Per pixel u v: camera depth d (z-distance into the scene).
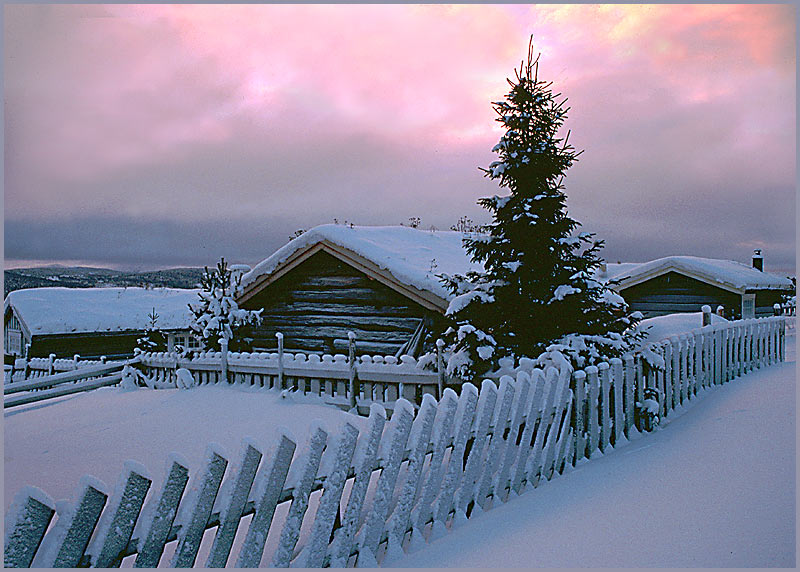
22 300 24.48
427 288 8.62
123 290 28.64
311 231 10.41
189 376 10.18
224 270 12.43
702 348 7.57
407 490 3.32
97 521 2.23
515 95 6.09
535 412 4.32
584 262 6.07
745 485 3.64
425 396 3.51
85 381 11.38
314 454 2.90
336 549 2.94
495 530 3.46
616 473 4.31
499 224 6.18
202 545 3.31
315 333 11.22
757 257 22.64
